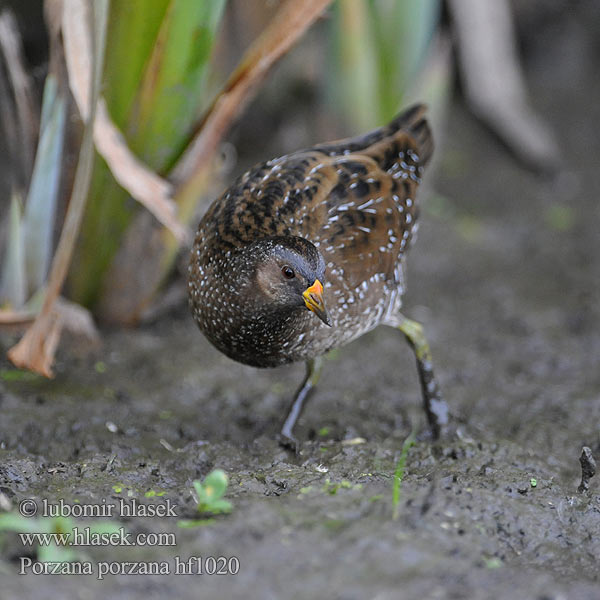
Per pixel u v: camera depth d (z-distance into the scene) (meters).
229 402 9.91
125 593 5.58
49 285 8.73
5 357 10.30
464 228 14.82
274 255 7.31
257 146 16.06
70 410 9.18
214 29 9.31
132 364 10.58
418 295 12.90
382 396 10.22
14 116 10.07
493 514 6.94
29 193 10.07
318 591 5.71
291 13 9.23
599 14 18.89
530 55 19.03
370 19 12.80
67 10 8.70
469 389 10.51
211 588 5.69
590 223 15.26
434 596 5.75
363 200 8.31
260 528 6.37
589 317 12.36
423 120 9.32
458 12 15.95
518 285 13.28
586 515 7.28
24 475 7.26
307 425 9.34
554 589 6.00
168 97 9.55
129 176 9.03
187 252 11.14
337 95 13.25
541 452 8.61
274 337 7.81
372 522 6.53
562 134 17.75
